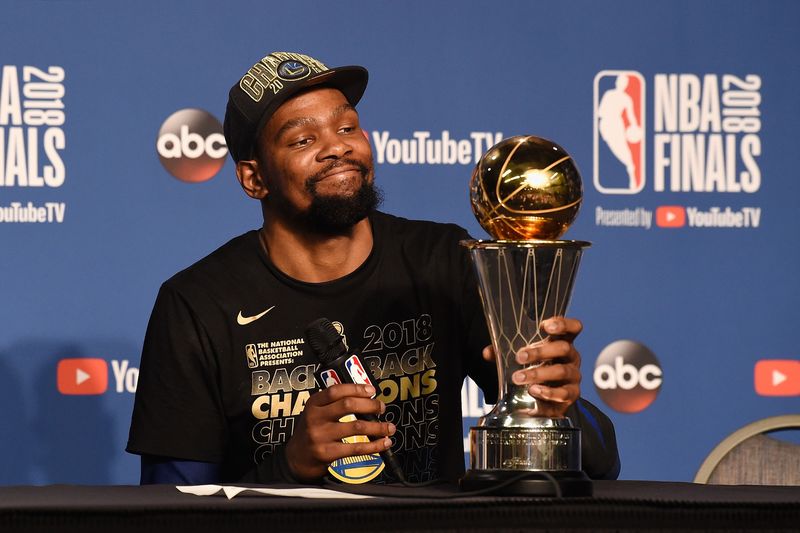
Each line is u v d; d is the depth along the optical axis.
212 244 4.59
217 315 3.29
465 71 4.66
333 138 3.17
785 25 4.77
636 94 4.72
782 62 4.77
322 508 1.72
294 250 3.32
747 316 4.73
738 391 4.73
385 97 4.63
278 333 3.30
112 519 1.70
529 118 4.68
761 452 3.38
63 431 4.53
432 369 3.37
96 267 4.54
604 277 4.70
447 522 1.74
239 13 4.59
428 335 3.37
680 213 4.73
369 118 4.63
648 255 4.71
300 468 2.56
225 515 1.72
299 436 2.58
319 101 3.18
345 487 2.27
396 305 3.36
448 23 4.66
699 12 4.74
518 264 2.26
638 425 4.70
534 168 2.26
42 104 4.53
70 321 4.53
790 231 4.76
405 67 4.64
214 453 3.27
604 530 1.74
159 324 3.32
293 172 3.16
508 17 4.68
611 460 2.77
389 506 1.73
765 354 4.74
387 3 4.64
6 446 4.50
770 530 1.75
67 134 4.54
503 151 2.30
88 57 4.55
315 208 3.16
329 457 2.52
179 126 4.57
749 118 4.75
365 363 3.32
